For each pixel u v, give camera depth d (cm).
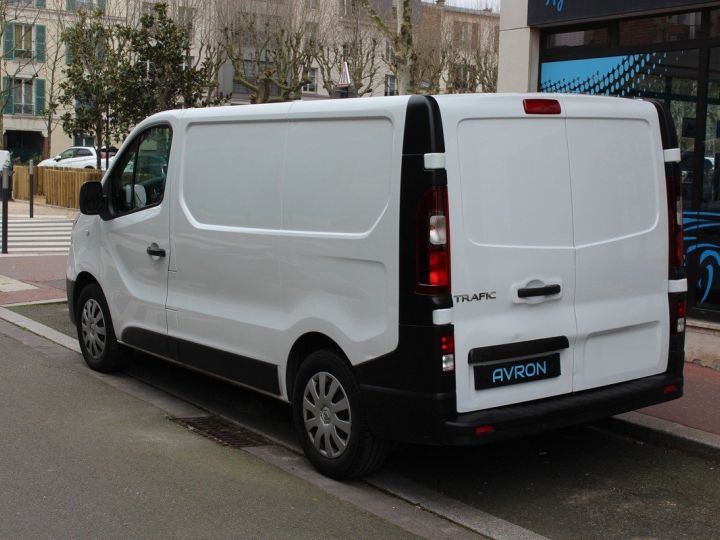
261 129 523
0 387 661
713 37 781
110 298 681
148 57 2270
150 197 635
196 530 408
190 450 530
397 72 888
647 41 841
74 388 669
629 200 488
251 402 650
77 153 3856
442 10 3750
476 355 427
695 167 800
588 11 858
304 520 428
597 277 472
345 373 464
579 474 507
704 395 633
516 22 941
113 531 402
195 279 580
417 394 423
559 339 457
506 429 429
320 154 479
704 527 435
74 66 2394
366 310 448
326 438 483
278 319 511
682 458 537
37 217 2233
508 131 439
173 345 607
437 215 416
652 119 503
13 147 5444
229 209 549
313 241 479
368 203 447
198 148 579
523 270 442
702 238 796
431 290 417
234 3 3062
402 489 478
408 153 423
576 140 465
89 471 482
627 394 477
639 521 441
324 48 3534
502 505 459
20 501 435
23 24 4981
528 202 445
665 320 509
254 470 499
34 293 1100
